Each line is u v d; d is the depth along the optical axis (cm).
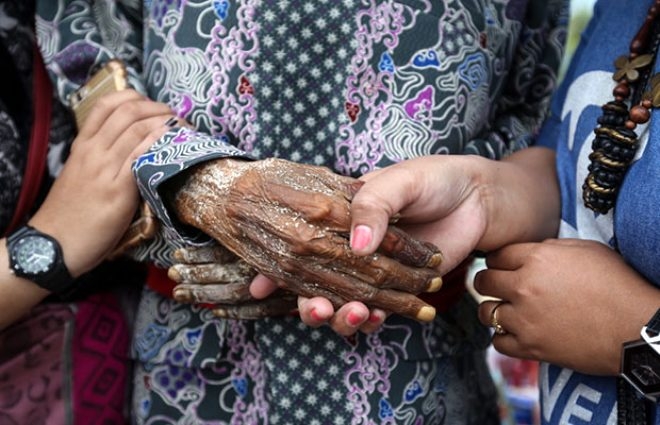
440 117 103
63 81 109
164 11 105
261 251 86
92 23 110
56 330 113
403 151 101
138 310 114
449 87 103
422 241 91
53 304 115
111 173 100
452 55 103
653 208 86
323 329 104
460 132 105
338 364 104
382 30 101
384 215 83
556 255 96
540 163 113
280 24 100
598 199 94
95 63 108
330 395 104
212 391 108
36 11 110
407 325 105
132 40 110
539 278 95
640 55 97
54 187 103
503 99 120
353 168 101
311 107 101
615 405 96
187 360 107
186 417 108
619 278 92
